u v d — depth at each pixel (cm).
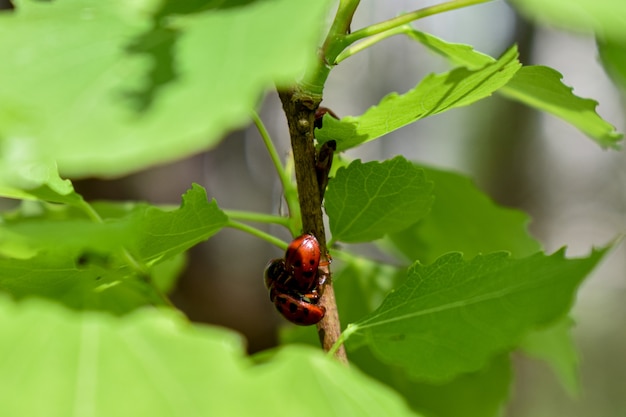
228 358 11
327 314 15
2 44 11
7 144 10
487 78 13
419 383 18
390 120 14
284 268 15
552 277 14
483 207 18
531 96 16
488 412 18
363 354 18
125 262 14
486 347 15
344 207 15
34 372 11
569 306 15
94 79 11
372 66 75
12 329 11
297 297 15
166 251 14
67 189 14
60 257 14
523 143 65
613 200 78
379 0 63
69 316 11
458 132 73
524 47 65
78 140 10
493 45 67
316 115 15
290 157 16
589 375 75
